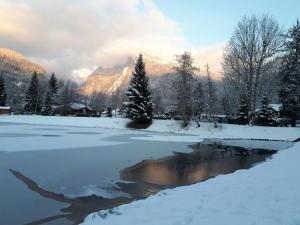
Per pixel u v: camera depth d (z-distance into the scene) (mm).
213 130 54469
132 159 24703
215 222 8008
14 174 17688
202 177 19062
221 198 10375
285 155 22859
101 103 138125
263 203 9406
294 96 49656
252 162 25109
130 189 15797
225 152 31516
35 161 21547
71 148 28969
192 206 9797
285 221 7758
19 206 12773
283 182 12195
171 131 58938
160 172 20281
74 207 12828
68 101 106312
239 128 52094
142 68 66562
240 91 54438
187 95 58281
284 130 48438
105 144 33375
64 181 16844
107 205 13172
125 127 65688
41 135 40812
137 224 8508
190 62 58375
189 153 29938
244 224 7730
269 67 51500
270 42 50781
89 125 69000
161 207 10117
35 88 106312
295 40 49844
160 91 94375
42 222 11219
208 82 60000
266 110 58906
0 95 106312
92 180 17344
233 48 52875
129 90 66875
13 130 48094
